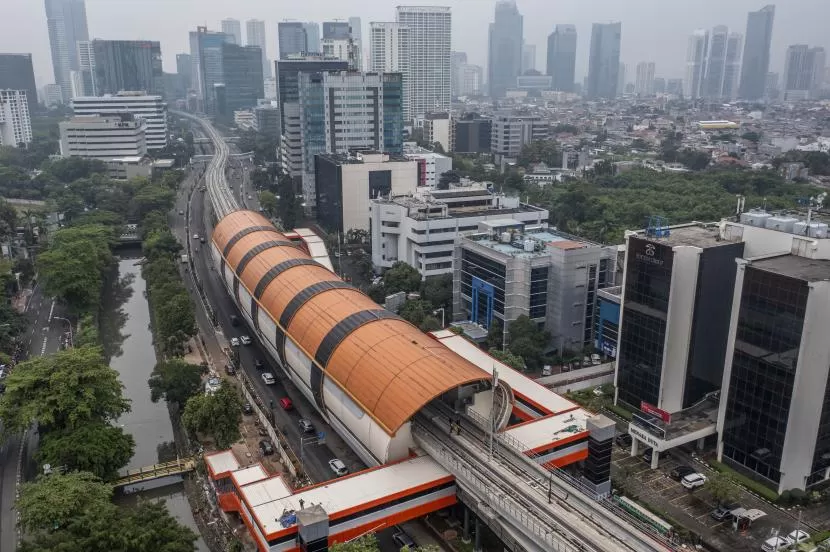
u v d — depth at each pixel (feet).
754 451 365.81
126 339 620.08
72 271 625.00
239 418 402.72
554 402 410.72
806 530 328.70
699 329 407.03
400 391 342.03
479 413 370.73
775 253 385.50
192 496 372.17
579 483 319.68
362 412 361.10
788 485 354.95
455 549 321.32
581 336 552.00
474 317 595.06
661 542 264.11
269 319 497.05
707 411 411.13
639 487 366.63
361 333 399.85
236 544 315.37
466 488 312.71
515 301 547.90
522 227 638.53
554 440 359.05
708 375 424.05
